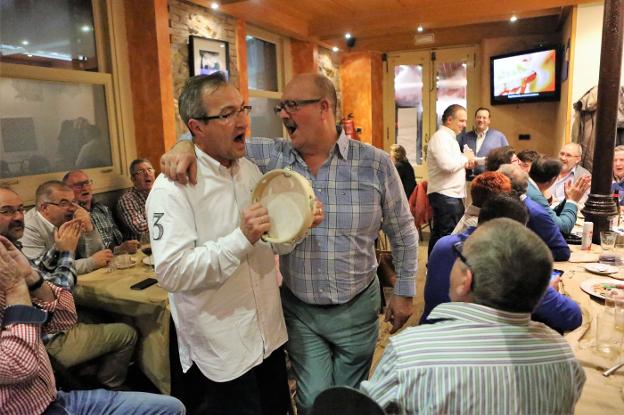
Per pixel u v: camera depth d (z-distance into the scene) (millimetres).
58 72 3207
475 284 1002
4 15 2879
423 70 7305
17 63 2971
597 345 1507
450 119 4125
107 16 3574
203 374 1418
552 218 2498
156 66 3707
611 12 2506
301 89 1527
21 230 2217
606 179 2660
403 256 1774
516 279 956
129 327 2285
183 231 1268
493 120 6605
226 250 1241
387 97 7613
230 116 1307
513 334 979
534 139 6438
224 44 4605
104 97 3629
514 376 951
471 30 6652
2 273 1375
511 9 5023
